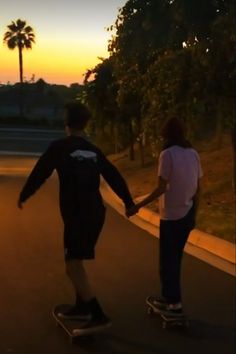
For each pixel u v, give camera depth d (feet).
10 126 212.64
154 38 34.76
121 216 37.52
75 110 15.20
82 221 14.67
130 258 24.79
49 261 24.13
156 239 29.43
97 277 21.39
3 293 19.31
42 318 16.75
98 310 14.80
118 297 18.79
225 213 32.96
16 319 16.65
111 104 73.10
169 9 33.65
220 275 21.65
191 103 34.68
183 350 14.39
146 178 57.26
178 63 34.50
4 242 28.40
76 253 14.71
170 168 15.90
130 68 40.11
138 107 64.54
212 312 17.37
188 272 22.04
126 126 73.72
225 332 15.71
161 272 16.24
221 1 32.27
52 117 262.26
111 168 15.24
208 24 32.50
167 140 16.43
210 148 58.59
